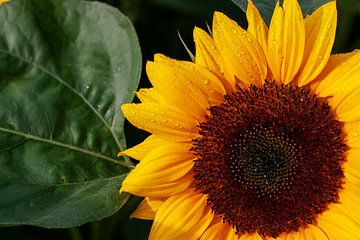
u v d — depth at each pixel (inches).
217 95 29.0
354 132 28.9
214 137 29.1
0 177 30.2
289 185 29.1
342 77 28.7
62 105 31.4
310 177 29.1
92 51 31.6
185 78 28.5
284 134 29.1
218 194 29.1
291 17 28.4
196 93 28.7
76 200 29.5
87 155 31.1
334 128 29.0
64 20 31.7
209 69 28.7
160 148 28.6
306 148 29.1
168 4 35.2
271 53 28.7
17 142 31.0
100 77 31.6
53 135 31.2
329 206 29.1
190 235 29.0
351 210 28.8
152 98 28.7
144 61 35.8
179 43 36.1
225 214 29.2
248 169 29.2
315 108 29.0
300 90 29.1
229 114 29.1
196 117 28.9
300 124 29.1
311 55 28.7
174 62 28.5
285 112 29.1
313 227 29.1
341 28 35.1
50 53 31.6
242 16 33.9
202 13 35.0
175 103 28.5
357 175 28.7
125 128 34.2
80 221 28.8
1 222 28.9
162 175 28.6
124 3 36.0
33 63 31.6
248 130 29.2
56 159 30.9
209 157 29.1
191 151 29.0
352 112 28.8
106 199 29.3
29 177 30.4
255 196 29.2
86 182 30.5
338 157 29.0
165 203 28.9
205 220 29.2
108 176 30.8
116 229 34.8
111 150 31.3
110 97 31.5
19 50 31.6
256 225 29.2
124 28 31.5
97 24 31.6
